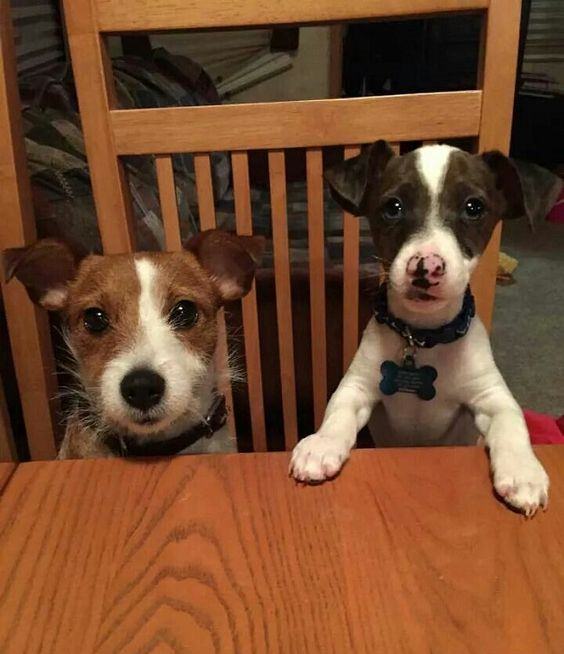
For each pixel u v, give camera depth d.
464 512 0.64
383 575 0.57
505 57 1.06
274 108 1.07
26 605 0.55
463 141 1.23
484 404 1.04
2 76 1.03
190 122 1.08
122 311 0.94
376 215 1.06
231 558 0.59
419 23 3.40
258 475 0.70
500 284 2.88
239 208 1.14
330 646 0.51
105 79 1.07
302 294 1.57
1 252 1.01
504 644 0.51
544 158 4.14
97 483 0.69
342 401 1.06
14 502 0.66
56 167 1.51
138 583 0.57
